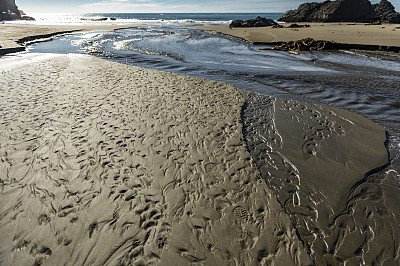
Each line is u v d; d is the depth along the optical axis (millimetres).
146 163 4590
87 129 5684
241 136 5789
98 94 8016
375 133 6004
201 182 4199
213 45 20312
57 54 15422
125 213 3477
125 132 5637
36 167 4344
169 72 11383
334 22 47531
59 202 3611
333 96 8523
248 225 3424
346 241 3281
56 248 2951
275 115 7000
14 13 66625
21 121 5953
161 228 3289
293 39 21078
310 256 3061
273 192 4098
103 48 18422
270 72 11727
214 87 9281
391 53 15367
